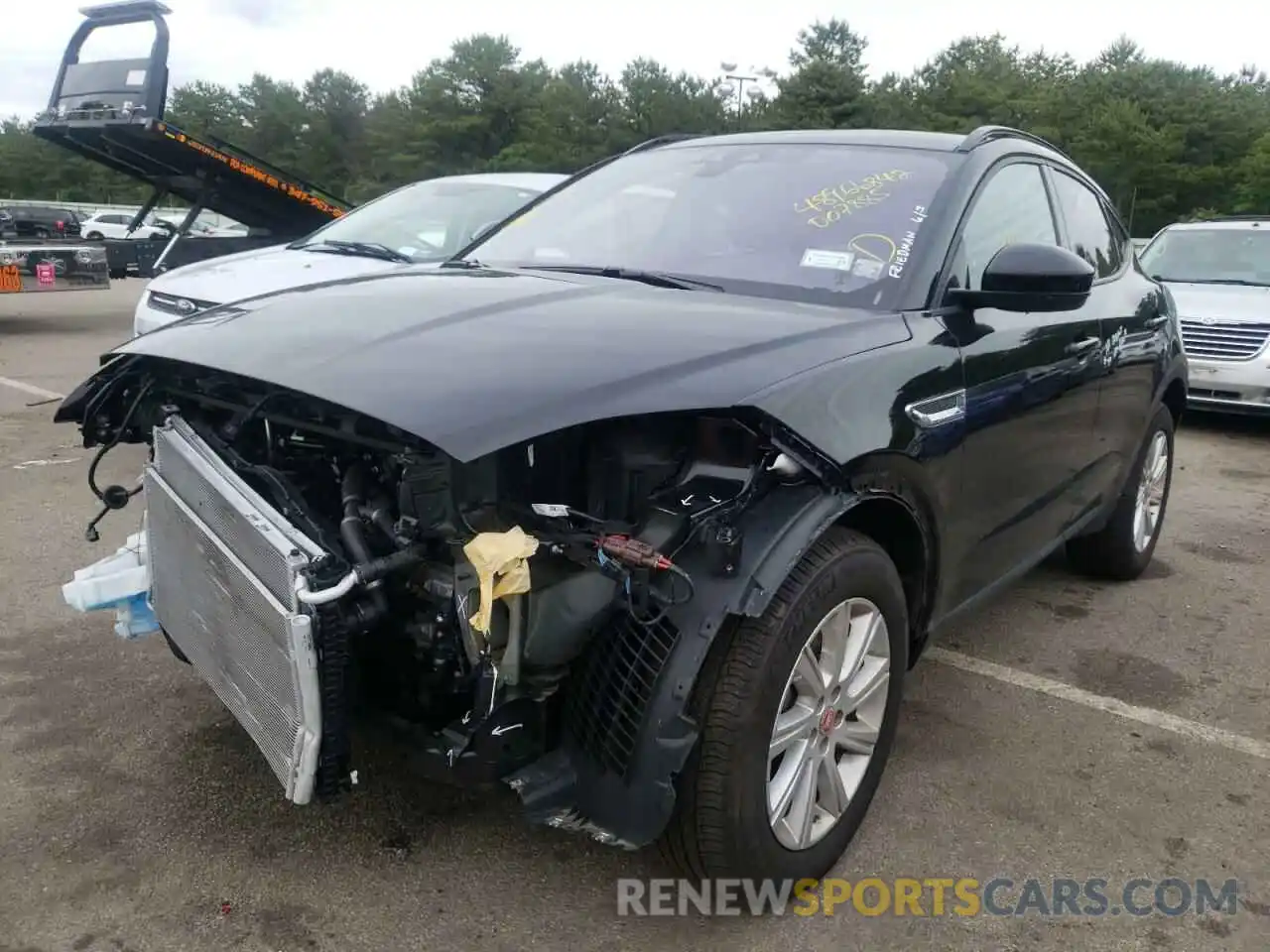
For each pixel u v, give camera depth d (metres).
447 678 2.30
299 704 2.14
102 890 2.57
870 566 2.56
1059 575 5.27
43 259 12.78
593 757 2.25
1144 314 4.59
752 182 3.54
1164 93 65.44
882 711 2.78
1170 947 2.53
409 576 2.28
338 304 2.76
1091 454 4.07
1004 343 3.17
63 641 3.91
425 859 2.73
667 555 2.20
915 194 3.28
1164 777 3.30
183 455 2.61
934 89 72.88
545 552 2.18
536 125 75.94
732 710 2.27
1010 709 3.74
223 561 2.39
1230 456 8.41
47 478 6.03
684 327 2.54
